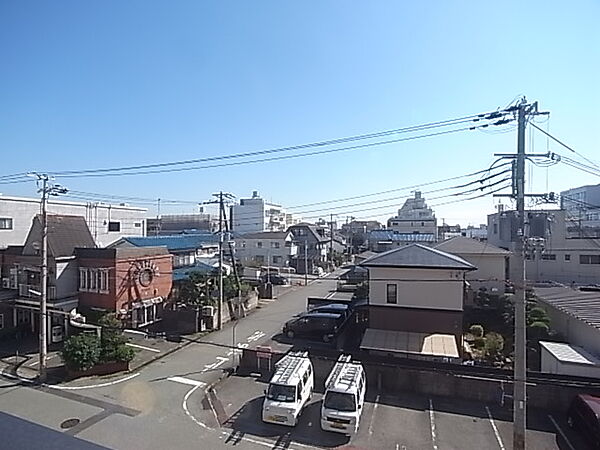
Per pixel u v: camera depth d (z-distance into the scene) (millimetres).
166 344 20750
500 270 24141
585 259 29406
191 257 33219
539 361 16531
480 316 21156
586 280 29312
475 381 14312
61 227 23094
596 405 11617
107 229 36906
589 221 41500
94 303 22078
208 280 25609
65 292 22016
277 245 50000
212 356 18969
